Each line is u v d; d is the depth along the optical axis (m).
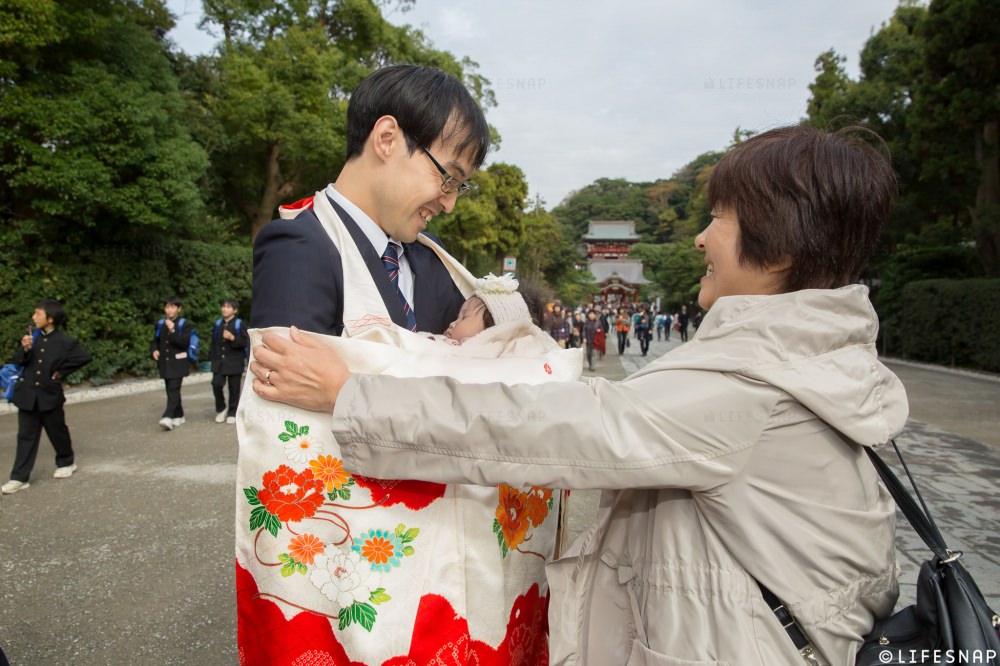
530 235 41.47
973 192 18.55
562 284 50.22
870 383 0.97
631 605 1.10
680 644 0.97
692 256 39.09
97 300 11.09
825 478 0.97
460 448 0.99
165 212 10.59
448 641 1.16
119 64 10.49
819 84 25.62
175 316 7.82
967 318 16.48
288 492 1.13
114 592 3.35
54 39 8.62
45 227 9.98
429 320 1.72
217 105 15.32
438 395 1.02
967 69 15.57
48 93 9.28
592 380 1.03
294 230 1.27
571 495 5.12
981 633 0.95
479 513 1.21
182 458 6.22
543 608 1.41
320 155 14.84
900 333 20.42
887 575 1.07
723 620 0.95
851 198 1.00
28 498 4.94
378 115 1.33
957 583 1.00
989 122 16.38
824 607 0.95
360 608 1.11
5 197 10.17
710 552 0.98
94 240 11.14
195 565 3.68
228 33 16.58
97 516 4.52
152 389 11.41
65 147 9.48
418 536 1.15
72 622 3.04
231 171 17.27
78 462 6.07
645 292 70.94
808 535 0.95
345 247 1.30
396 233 1.42
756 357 0.95
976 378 15.26
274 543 1.13
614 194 98.12
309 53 14.39
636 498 1.14
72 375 10.70
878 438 0.97
